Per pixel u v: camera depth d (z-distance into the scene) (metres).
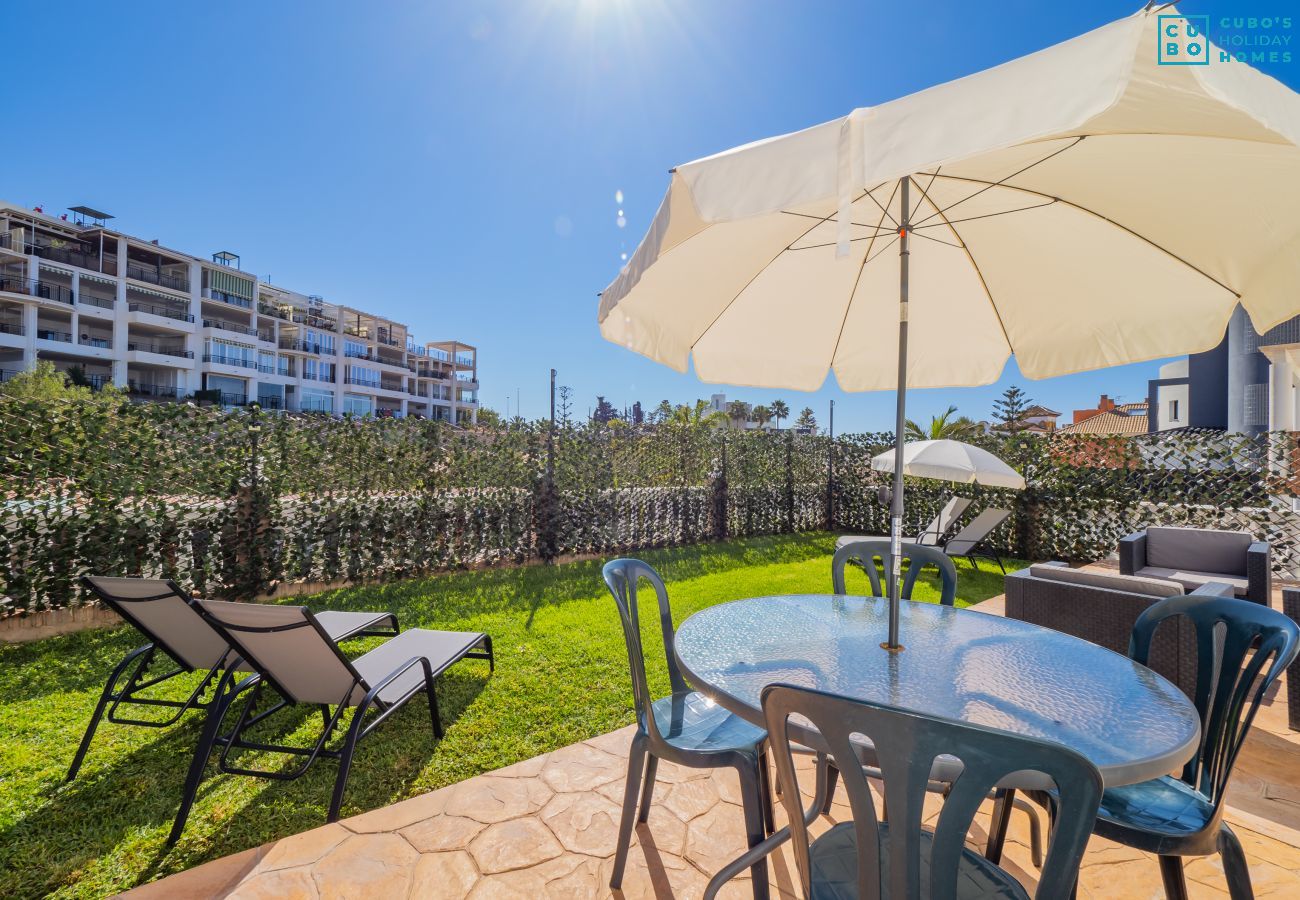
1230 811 2.57
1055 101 1.11
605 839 2.34
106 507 5.01
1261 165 1.66
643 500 9.41
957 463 6.70
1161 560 6.00
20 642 4.62
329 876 2.12
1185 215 1.97
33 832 2.44
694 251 2.41
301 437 6.13
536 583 6.84
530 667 4.24
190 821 2.53
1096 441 8.35
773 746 1.27
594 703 3.67
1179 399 17.00
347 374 52.75
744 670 1.83
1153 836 1.57
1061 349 2.62
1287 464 7.01
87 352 36.16
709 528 10.34
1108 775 1.28
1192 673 3.21
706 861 2.23
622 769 2.84
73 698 3.69
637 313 2.40
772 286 2.79
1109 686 1.72
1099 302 2.47
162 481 5.29
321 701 2.93
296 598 6.01
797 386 3.06
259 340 45.12
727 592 6.53
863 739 1.39
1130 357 2.43
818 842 1.59
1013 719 1.51
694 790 2.69
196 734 3.27
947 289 2.83
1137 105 1.33
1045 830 2.43
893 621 2.01
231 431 5.66
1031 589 3.76
